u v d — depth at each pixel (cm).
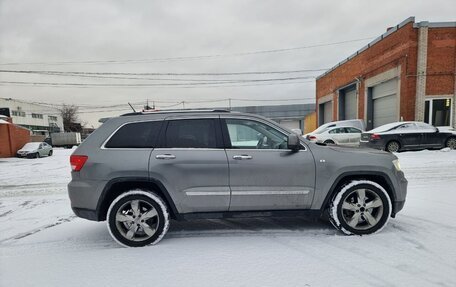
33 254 354
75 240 399
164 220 370
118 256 339
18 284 282
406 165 1002
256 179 373
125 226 372
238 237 390
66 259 336
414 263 305
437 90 1611
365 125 2091
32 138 4153
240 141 386
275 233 402
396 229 402
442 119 1628
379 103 1988
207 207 374
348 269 296
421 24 1593
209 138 381
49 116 7175
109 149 372
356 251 337
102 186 363
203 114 391
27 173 1223
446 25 1588
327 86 2831
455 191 629
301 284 269
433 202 538
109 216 364
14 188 857
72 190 370
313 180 379
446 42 1594
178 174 367
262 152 379
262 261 317
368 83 2058
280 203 380
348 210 391
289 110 5169
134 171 364
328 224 434
